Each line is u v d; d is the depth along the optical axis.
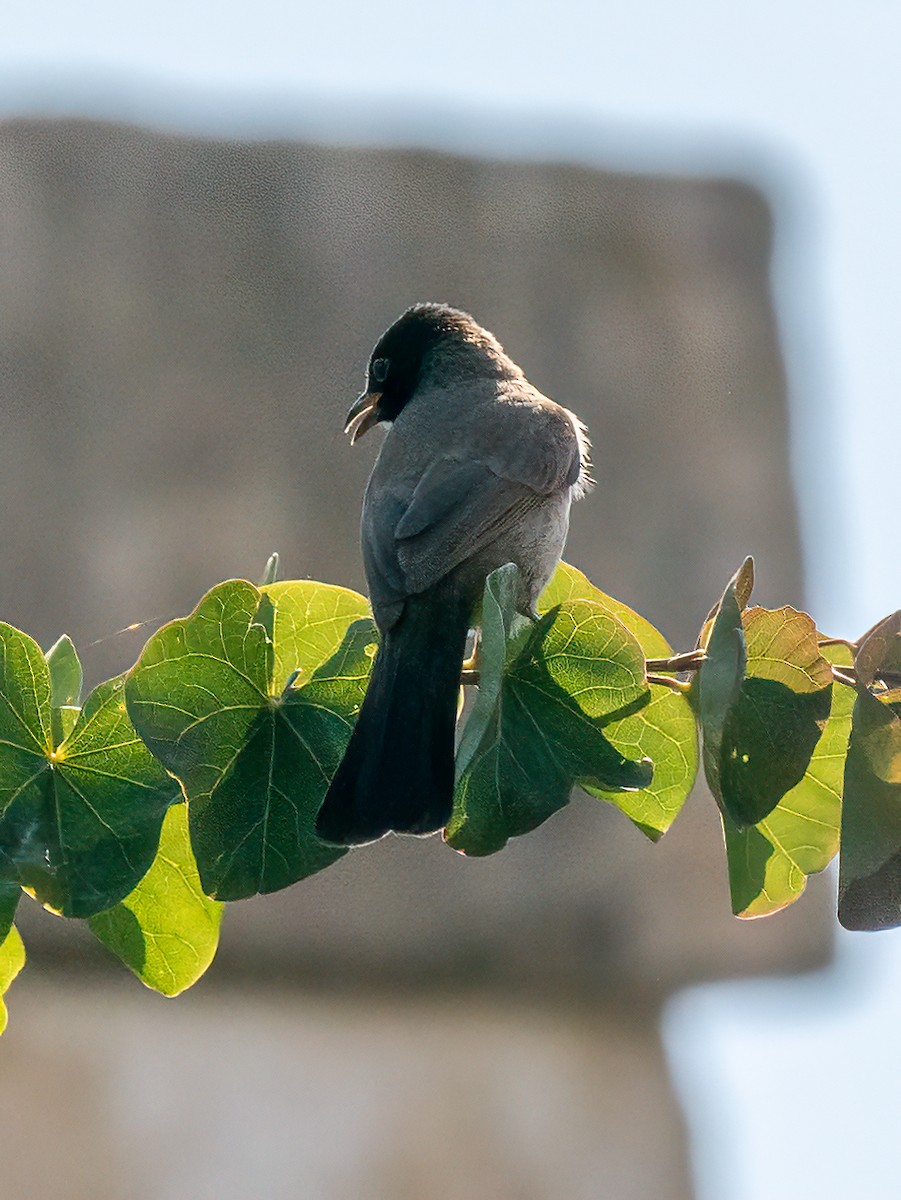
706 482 12.95
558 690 5.77
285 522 12.50
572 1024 11.80
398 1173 11.20
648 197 13.49
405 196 13.22
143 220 12.86
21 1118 10.79
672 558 12.80
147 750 5.42
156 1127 10.98
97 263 12.70
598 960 11.81
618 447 12.92
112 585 12.21
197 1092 11.12
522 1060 11.61
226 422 12.58
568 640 5.75
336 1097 11.30
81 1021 11.06
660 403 13.13
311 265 13.02
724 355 13.28
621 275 13.26
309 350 12.87
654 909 11.90
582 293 13.19
